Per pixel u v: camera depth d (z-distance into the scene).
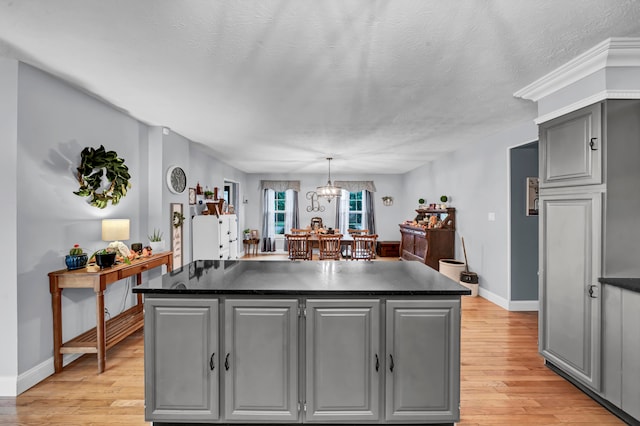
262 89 2.64
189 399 1.72
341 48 1.97
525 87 2.59
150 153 3.78
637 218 2.03
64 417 1.93
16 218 2.14
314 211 8.70
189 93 2.72
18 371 2.16
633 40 1.85
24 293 2.20
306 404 1.73
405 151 5.41
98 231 2.91
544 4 1.54
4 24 1.70
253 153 5.57
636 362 1.83
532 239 3.94
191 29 1.76
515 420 1.95
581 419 1.96
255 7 1.56
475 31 1.78
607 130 2.01
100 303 2.42
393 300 1.72
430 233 5.48
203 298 1.73
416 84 2.54
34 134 2.27
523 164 3.93
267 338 1.72
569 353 2.28
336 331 1.72
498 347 2.96
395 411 1.73
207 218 4.90
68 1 1.51
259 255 8.23
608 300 2.00
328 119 3.51
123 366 2.56
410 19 1.66
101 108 2.96
